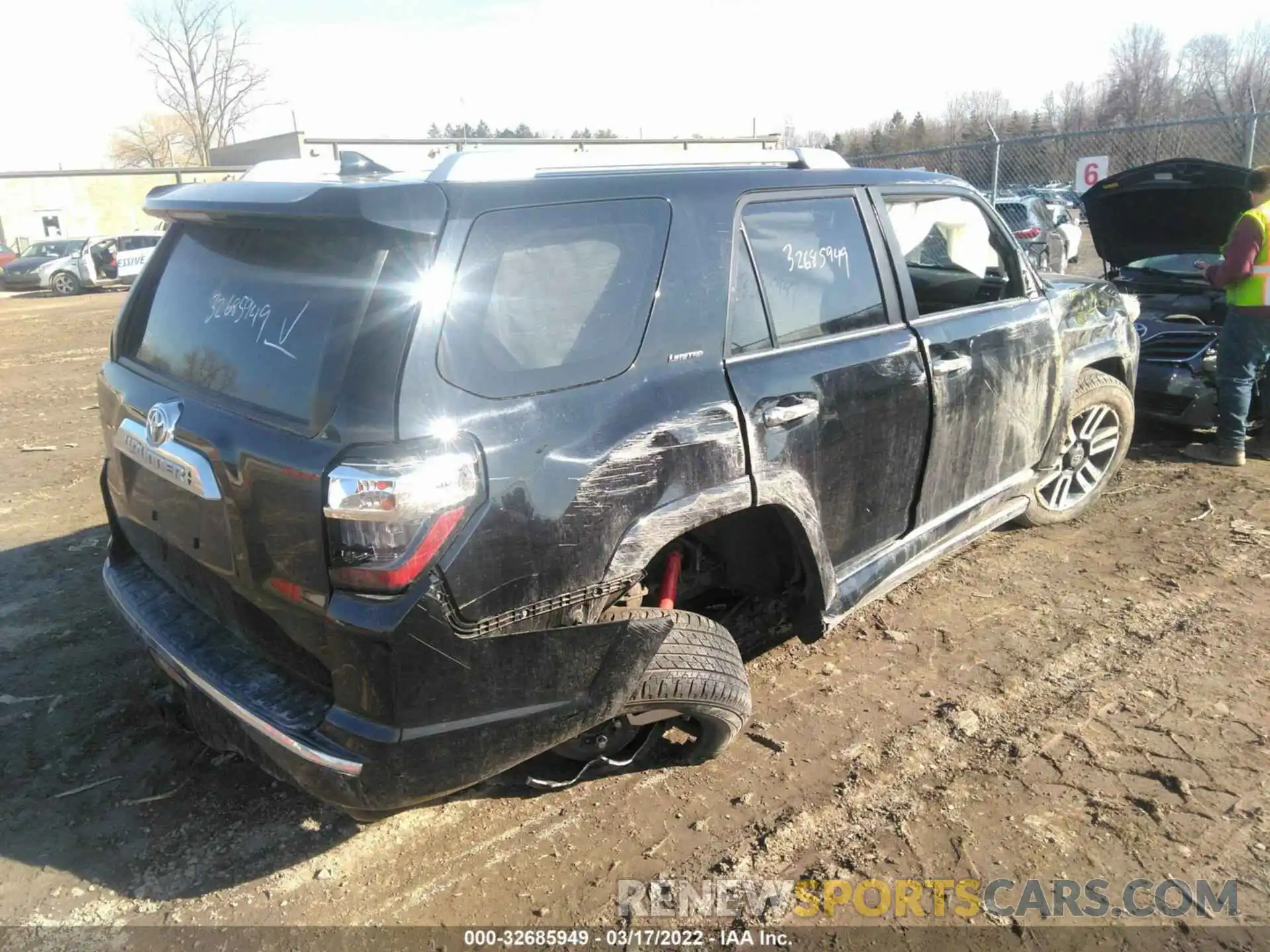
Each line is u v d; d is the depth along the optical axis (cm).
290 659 234
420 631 210
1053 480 479
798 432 291
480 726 226
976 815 279
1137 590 421
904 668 362
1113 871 256
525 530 223
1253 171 542
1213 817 275
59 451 673
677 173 277
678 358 264
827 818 279
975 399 366
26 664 365
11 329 1475
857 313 326
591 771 290
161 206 280
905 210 362
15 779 299
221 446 228
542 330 236
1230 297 555
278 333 231
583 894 251
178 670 249
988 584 431
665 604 281
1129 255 712
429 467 207
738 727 288
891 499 339
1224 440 582
